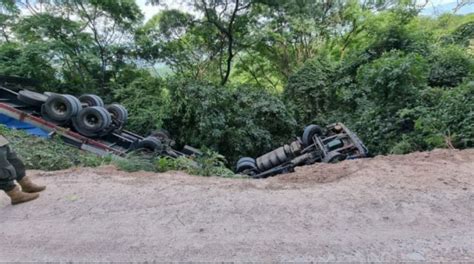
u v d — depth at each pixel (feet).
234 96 41.75
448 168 14.89
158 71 54.95
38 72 44.62
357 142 30.07
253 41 57.36
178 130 41.73
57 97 32.73
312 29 55.52
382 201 11.61
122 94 45.37
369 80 32.91
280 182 14.43
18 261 8.61
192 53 57.31
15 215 11.43
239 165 33.30
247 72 67.31
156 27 54.08
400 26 43.80
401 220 10.28
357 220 10.37
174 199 12.49
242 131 39.60
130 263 8.40
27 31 46.55
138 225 10.46
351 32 63.72
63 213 11.49
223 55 59.06
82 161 21.85
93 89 48.08
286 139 42.98
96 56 48.34
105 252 8.95
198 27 55.06
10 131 28.55
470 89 24.73
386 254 8.45
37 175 15.79
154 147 33.04
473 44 46.26
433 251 8.52
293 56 64.13
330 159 28.50
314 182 14.26
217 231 9.95
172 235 9.77
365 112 34.83
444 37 50.90
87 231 10.16
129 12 50.01
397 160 16.65
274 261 8.29
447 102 25.59
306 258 8.38
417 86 31.60
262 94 43.29
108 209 11.73
